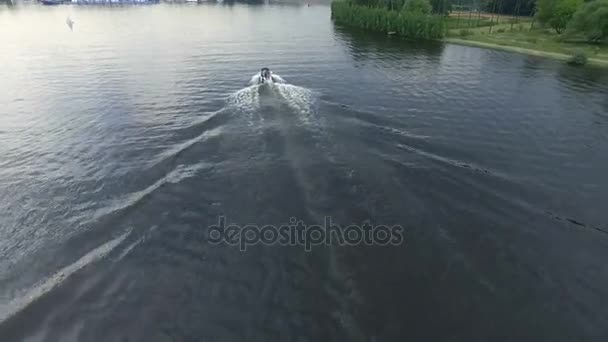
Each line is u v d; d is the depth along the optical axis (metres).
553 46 72.62
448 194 21.45
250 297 14.91
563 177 24.86
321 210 19.34
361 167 23.31
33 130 31.03
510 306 14.39
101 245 18.02
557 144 30.02
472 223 19.00
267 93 37.34
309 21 110.75
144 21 102.88
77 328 14.05
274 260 16.47
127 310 14.66
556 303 14.66
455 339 13.09
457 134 31.09
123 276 16.19
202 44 69.31
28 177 23.97
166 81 44.69
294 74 49.06
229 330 13.72
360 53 64.94
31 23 94.81
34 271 16.69
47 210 20.72
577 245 18.08
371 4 108.62
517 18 112.19
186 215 19.62
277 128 28.66
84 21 100.75
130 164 25.20
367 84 45.31
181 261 16.80
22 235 18.83
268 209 19.58
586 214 20.78
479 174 24.25
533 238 18.33
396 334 13.21
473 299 14.60
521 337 13.25
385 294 14.73
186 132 29.92
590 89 45.62
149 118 33.12
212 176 22.80
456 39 81.38
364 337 13.14
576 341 13.21
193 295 15.16
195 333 13.67
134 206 20.55
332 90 42.19
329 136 27.55
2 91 41.00
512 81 48.72
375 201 20.06
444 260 16.38
